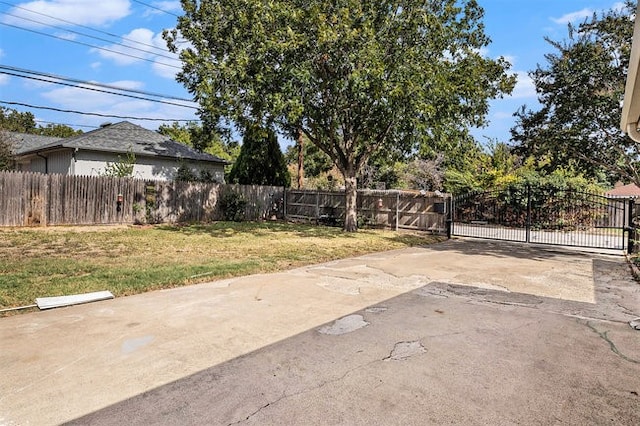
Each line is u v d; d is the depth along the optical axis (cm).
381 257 877
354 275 673
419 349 350
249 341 365
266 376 295
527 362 325
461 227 1598
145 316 432
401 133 1297
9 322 406
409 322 426
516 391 275
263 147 1859
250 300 504
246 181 1867
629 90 414
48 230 1119
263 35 988
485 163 1919
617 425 235
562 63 1147
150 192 1393
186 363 316
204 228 1329
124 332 382
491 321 433
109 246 899
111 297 503
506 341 373
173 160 1755
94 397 262
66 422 232
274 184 1900
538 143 1238
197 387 277
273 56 1045
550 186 1584
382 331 396
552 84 1176
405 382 287
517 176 1798
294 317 438
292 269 720
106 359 321
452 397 266
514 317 449
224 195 1605
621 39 1081
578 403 260
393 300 518
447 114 1140
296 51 1023
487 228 1582
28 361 314
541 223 1636
